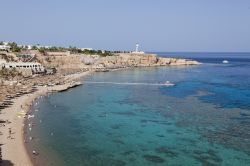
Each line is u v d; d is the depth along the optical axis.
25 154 57.50
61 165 53.53
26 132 71.06
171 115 90.31
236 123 81.44
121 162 55.38
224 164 55.00
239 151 61.19
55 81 154.88
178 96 123.69
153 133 72.56
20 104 98.31
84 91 135.12
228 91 137.62
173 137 69.69
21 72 166.00
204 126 78.62
